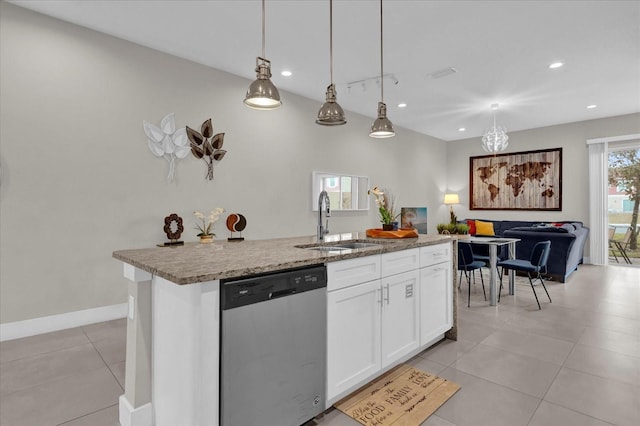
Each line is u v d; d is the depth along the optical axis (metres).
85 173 3.13
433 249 2.62
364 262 1.99
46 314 2.96
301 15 2.95
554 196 6.84
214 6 2.81
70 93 3.05
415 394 2.00
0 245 2.76
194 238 3.83
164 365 1.56
